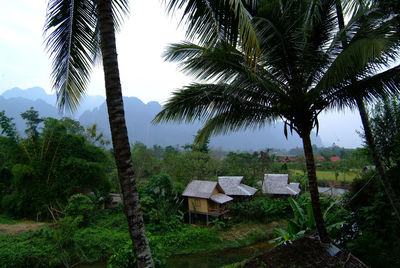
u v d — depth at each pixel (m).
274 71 4.96
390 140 6.60
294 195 20.97
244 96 5.19
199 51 5.12
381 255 4.97
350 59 3.61
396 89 4.50
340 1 4.79
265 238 15.34
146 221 15.77
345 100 5.20
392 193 5.18
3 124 16.97
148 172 28.83
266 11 3.96
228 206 18.28
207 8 3.07
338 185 29.28
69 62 4.16
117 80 2.72
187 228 15.90
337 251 4.69
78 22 3.98
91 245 12.14
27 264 9.80
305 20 4.34
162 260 5.39
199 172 23.72
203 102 5.27
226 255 13.10
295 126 5.15
